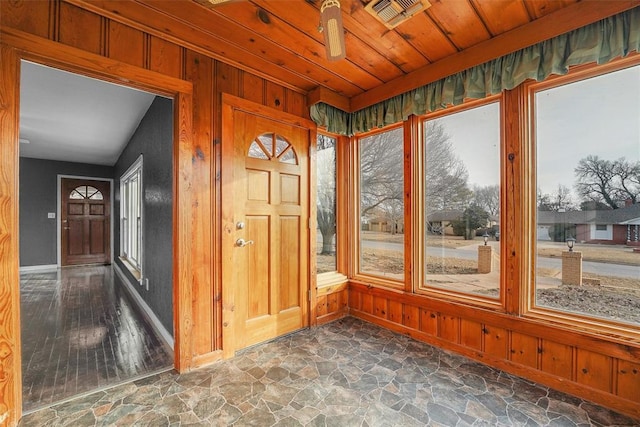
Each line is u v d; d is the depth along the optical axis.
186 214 2.04
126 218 5.29
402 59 2.27
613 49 1.61
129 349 2.40
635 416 1.60
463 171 2.39
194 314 2.08
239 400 1.73
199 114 2.12
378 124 2.79
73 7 1.64
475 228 2.33
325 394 1.79
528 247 2.02
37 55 1.55
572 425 1.54
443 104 2.30
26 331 2.77
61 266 6.34
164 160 2.73
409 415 1.61
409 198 2.66
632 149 1.70
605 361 1.70
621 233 1.73
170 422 1.55
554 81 1.93
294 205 2.74
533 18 1.81
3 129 1.47
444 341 2.40
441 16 1.78
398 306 2.73
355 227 3.21
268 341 2.52
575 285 1.88
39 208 6.16
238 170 2.34
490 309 2.16
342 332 2.72
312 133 2.86
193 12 1.75
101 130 4.19
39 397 1.75
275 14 1.77
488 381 1.94
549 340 1.89
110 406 1.68
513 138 2.06
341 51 1.37
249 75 2.42
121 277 5.15
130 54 1.82
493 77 2.04
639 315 1.67
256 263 2.47
